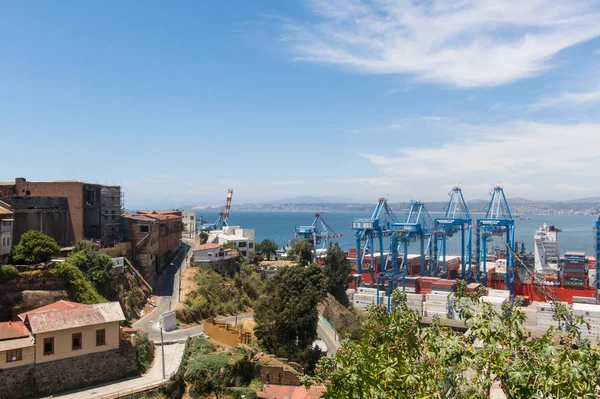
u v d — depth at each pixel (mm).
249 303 112438
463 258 189000
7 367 51938
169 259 127875
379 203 173375
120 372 59344
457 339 27031
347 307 137500
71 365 55750
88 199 98625
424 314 141125
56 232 92688
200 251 121125
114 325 59594
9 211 77438
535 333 107750
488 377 25062
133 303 87000
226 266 125000
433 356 26891
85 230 98188
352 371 25875
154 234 110250
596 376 24016
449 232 197875
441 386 26266
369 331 30969
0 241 73375
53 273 72875
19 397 52062
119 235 107250
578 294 156000
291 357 73875
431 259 194750
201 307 94000
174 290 102750
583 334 114250
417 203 192500
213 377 59656
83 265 80312
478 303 29516
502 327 26359
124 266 92125
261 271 138750
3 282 68688
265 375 65000
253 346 74312
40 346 54062
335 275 135625
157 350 69750
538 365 24688
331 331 99750
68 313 57469
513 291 167500
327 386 26594
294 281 81062
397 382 26156
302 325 75812
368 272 186375
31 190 94938
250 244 158375
